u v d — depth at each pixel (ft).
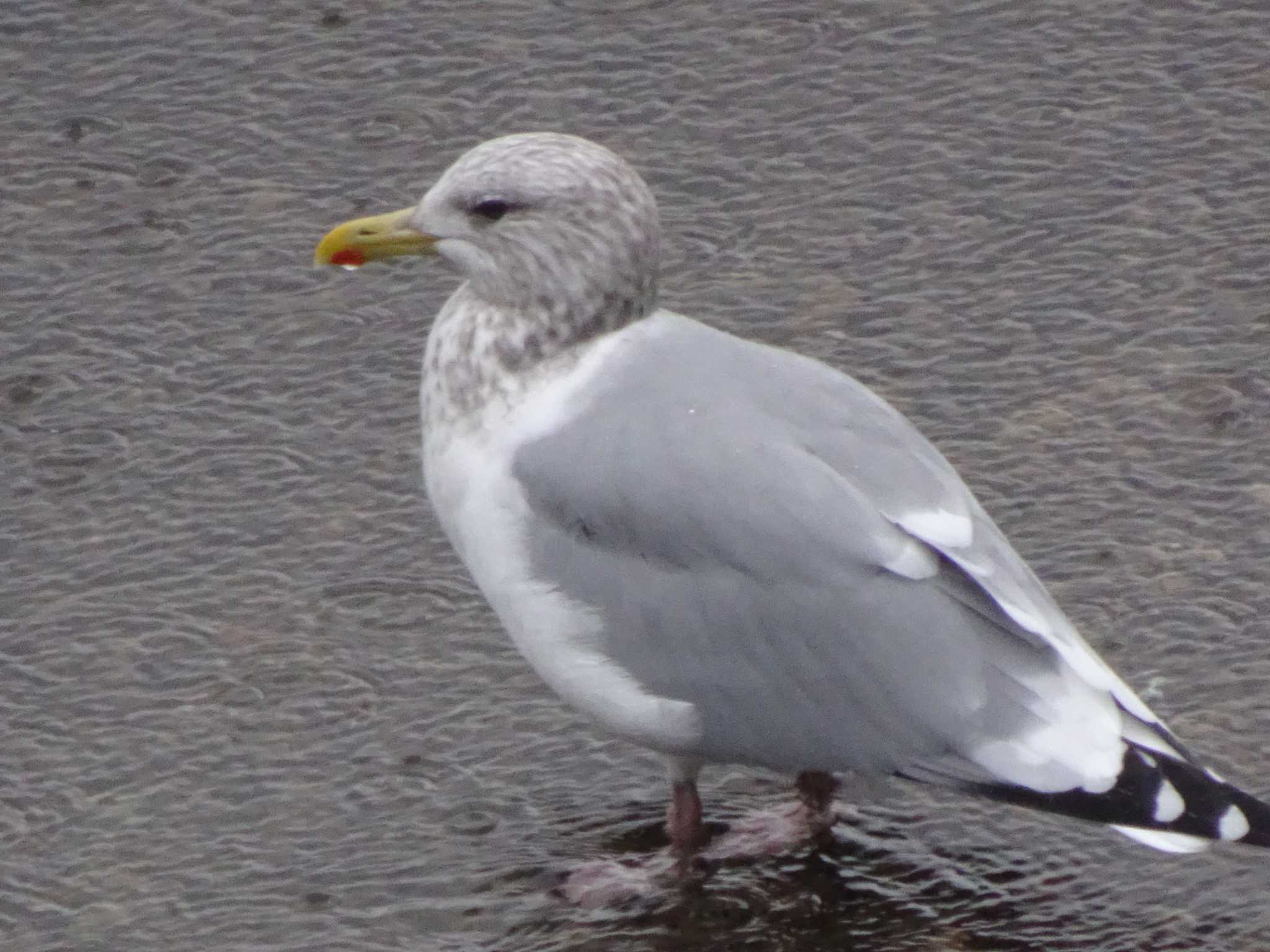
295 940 35.60
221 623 41.73
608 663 36.11
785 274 48.70
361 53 54.39
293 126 52.70
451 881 36.76
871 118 52.21
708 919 36.22
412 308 48.62
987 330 47.11
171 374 47.19
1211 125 51.37
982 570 34.60
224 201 51.08
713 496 35.14
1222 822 33.35
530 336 36.91
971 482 43.73
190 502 44.29
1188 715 38.88
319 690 40.34
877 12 54.85
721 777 39.60
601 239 36.76
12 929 35.91
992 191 50.29
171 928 35.83
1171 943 35.12
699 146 51.72
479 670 40.83
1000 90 52.65
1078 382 45.80
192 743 39.29
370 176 51.29
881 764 35.04
